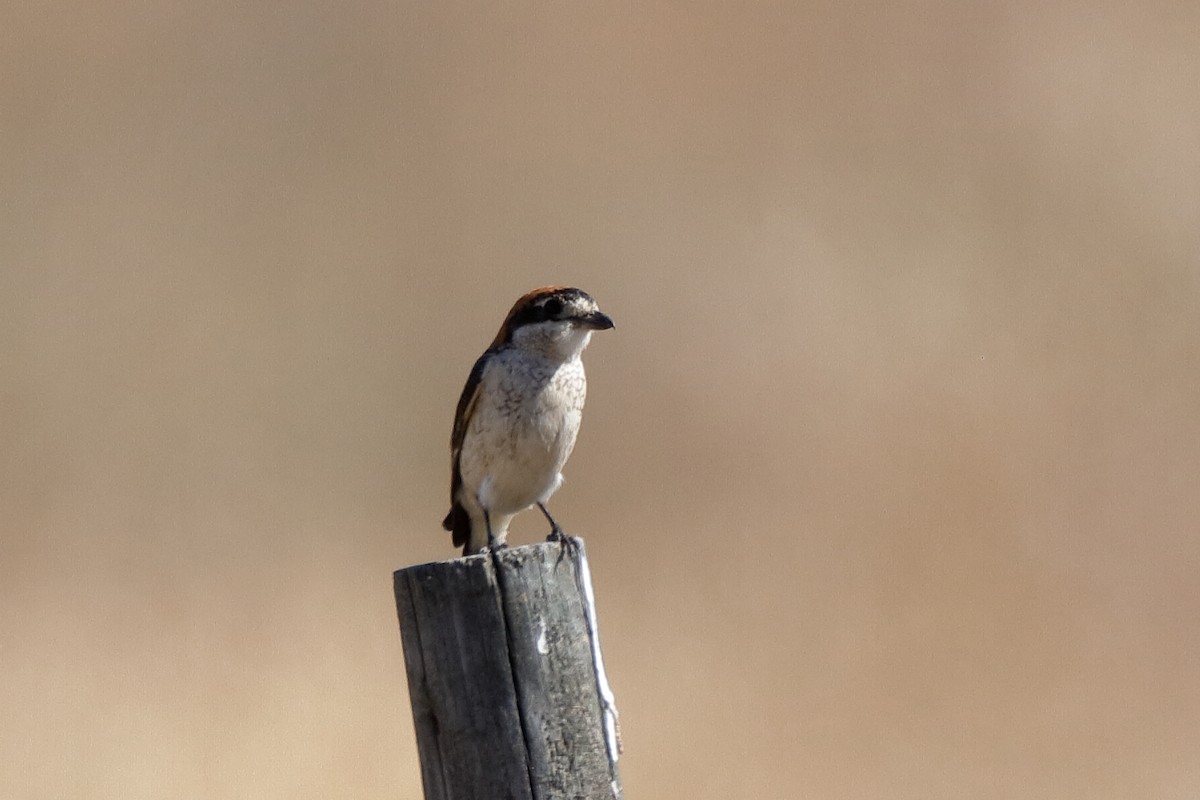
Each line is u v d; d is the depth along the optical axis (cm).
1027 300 2036
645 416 1859
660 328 2036
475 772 499
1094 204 2211
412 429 1880
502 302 2178
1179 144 2327
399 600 512
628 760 1113
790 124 2436
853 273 2114
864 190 2300
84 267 2175
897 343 1989
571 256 2216
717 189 2327
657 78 2552
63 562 1550
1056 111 2420
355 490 1755
